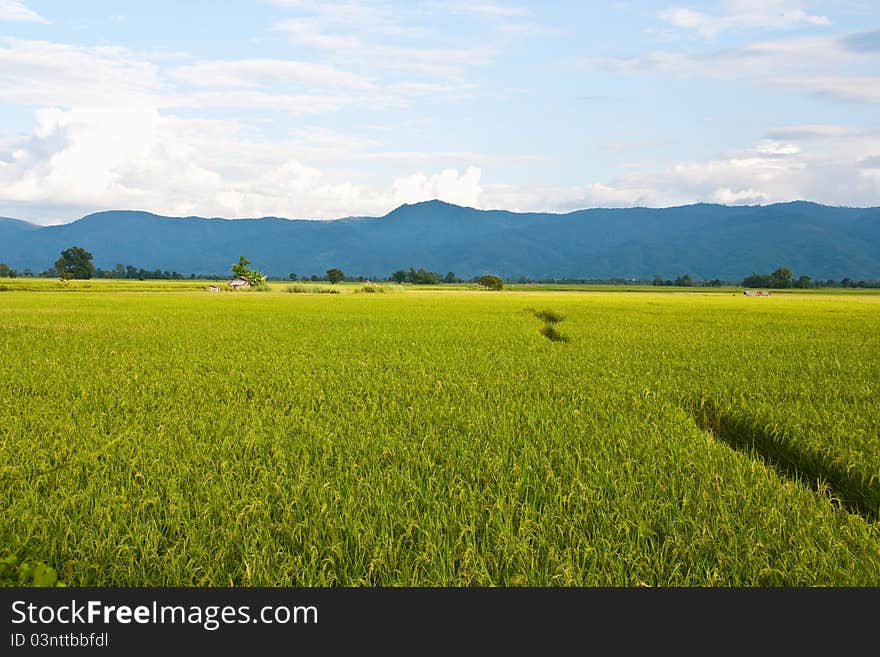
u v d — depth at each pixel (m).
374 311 46.16
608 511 7.25
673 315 44.19
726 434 12.13
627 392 14.40
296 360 19.17
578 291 133.88
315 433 10.26
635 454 9.41
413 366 18.12
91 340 24.92
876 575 5.99
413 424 11.09
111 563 6.13
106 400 13.10
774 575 5.96
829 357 21.05
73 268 165.75
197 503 7.25
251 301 61.75
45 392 14.23
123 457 9.04
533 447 9.58
